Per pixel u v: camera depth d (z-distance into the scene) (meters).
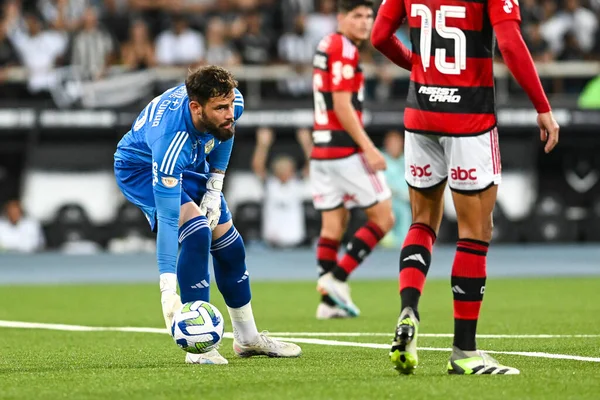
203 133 19.41
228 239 20.98
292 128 66.62
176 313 18.97
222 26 69.19
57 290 45.97
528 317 31.94
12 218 66.56
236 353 21.92
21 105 65.81
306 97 68.38
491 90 18.38
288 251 67.06
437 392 15.84
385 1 19.86
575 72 69.56
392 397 15.40
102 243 68.31
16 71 67.50
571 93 71.00
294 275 54.28
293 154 68.88
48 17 72.06
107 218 68.31
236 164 68.12
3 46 69.25
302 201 67.38
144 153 20.44
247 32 69.75
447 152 18.41
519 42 17.75
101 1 73.12
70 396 15.89
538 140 68.19
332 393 15.80
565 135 67.94
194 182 20.78
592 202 69.75
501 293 42.19
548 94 70.50
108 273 56.22
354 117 32.47
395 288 46.03
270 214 67.00
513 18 17.84
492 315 32.72
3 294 43.84
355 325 30.09
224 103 18.88
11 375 18.72
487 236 18.56
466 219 18.48
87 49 66.94
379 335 27.00
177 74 67.00
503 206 69.00
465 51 18.23
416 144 18.75
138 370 19.25
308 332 27.97
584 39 72.75
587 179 69.31
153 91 66.94
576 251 66.75
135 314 34.53
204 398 15.49
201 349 19.09
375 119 65.38
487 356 18.53
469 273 18.36
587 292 42.62
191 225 20.06
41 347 24.47
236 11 72.69
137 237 68.38
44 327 29.97
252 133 67.50
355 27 32.69
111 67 67.31
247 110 66.31
